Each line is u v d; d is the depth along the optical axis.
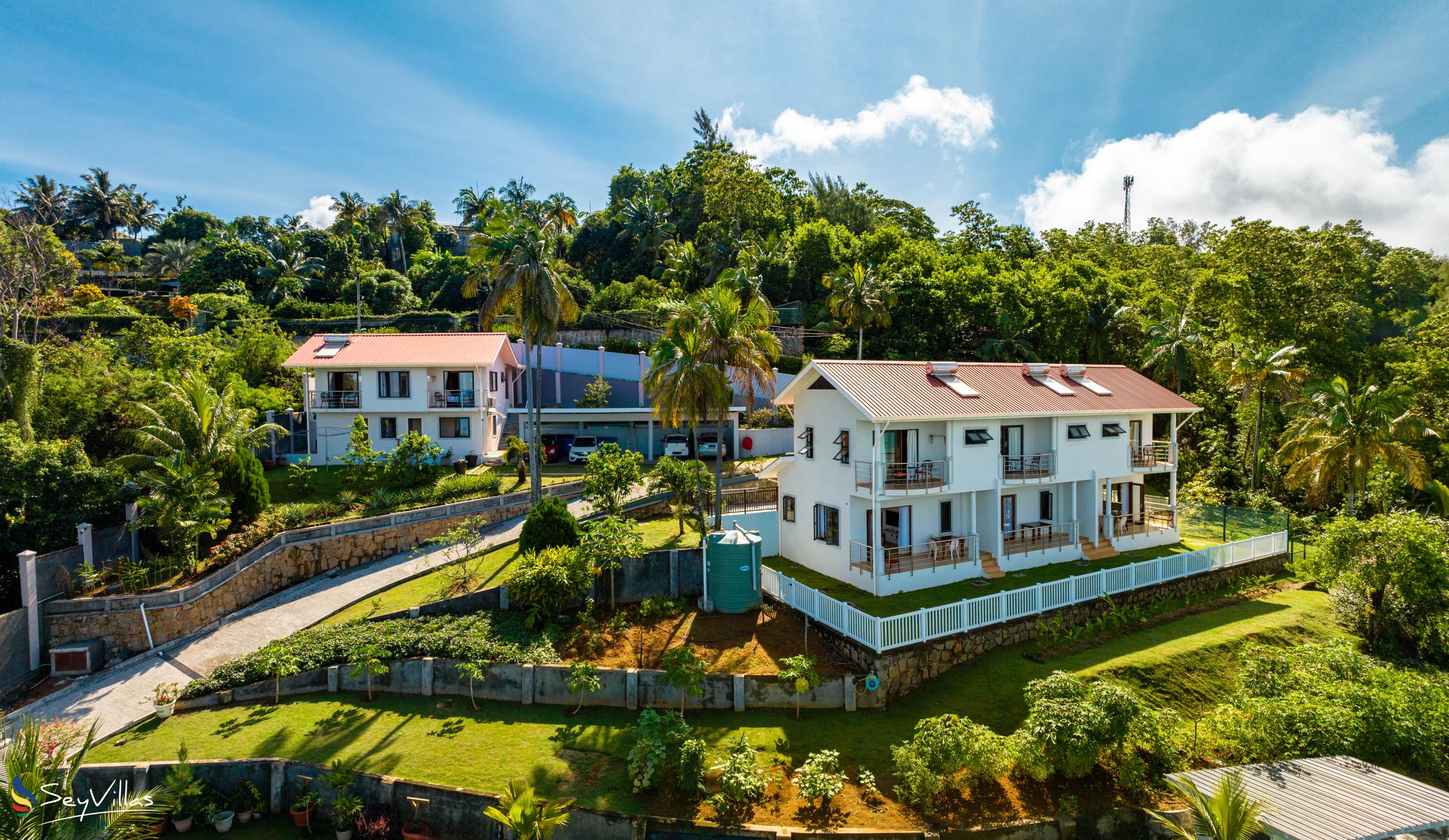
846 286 48.41
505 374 46.12
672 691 19.27
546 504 24.53
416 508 30.33
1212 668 21.55
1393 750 16.33
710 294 27.02
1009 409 26.36
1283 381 40.28
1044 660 21.34
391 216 84.69
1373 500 35.94
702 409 26.23
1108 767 16.44
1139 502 32.72
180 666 20.97
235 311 59.44
